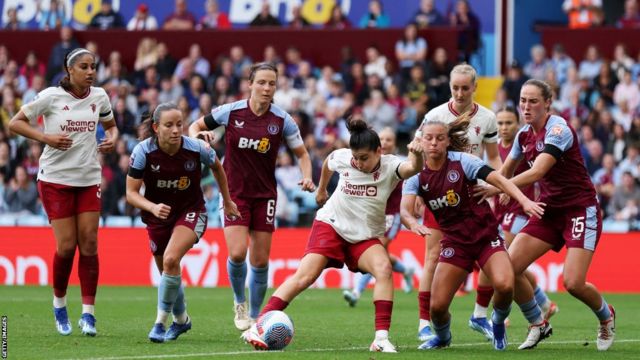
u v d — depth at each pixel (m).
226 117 29.53
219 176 26.95
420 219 45.69
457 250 24.88
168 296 25.72
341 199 24.58
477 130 29.55
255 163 29.36
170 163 25.97
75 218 27.70
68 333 27.88
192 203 26.70
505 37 64.50
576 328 32.44
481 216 24.69
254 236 29.61
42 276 52.72
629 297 45.88
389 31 62.00
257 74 29.06
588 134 55.41
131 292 47.19
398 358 22.81
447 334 25.69
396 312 37.66
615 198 53.59
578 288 25.30
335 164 24.78
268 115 29.45
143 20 67.50
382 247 24.58
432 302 25.03
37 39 64.94
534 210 23.53
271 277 51.44
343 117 58.62
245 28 63.69
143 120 26.55
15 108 61.72
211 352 23.75
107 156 56.94
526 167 29.66
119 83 61.97
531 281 31.94
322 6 66.50
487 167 24.36
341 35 62.69
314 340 27.36
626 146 55.28
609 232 48.84
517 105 57.38
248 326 29.67
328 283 52.03
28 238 53.00
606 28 60.69
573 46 61.22
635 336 29.78
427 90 58.75
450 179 24.59
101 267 53.16
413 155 23.50
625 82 57.69
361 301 43.28
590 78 58.66
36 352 23.66
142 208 25.34
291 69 61.19
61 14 68.69
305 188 28.77
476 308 28.81
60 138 26.58
